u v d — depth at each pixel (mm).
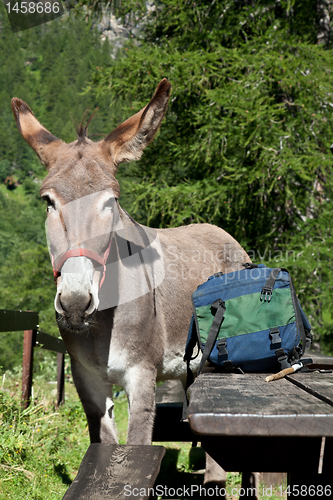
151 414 2383
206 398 1254
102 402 2553
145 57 10180
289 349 1825
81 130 2336
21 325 3531
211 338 1871
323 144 9875
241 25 10383
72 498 1120
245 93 9102
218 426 1078
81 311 1823
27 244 55938
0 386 4035
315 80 9070
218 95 9383
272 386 1478
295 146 9516
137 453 1406
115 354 2359
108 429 2521
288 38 10031
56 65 125812
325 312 10180
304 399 1244
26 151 116875
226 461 1328
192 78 9750
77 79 114625
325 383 1474
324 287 9547
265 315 1865
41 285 26484
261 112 8664
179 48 11266
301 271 9289
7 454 2932
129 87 10852
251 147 9164
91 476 1234
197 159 10594
